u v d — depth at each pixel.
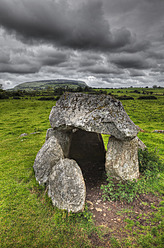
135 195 7.25
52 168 7.41
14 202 6.75
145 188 7.70
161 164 9.70
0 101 59.97
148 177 8.56
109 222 5.88
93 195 7.55
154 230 5.47
